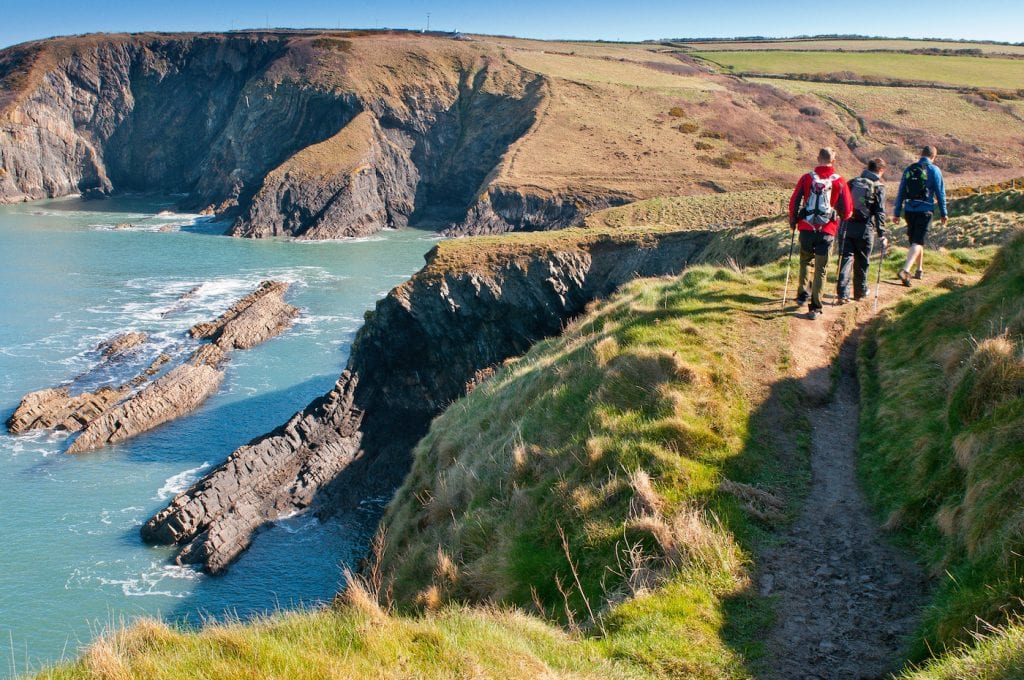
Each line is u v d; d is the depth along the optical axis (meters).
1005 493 7.14
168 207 164.25
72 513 38.34
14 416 47.81
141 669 5.70
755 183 119.69
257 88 169.75
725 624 7.50
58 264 94.81
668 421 11.02
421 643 6.43
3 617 30.16
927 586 7.61
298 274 93.69
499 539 11.38
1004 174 109.12
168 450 45.66
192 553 34.94
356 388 54.16
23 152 169.12
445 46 183.00
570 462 11.79
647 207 102.81
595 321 20.03
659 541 8.80
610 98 156.50
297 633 6.53
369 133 150.25
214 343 63.56
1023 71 176.38
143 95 193.88
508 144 146.62
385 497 43.97
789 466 10.52
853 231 15.93
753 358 13.27
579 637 7.63
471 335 61.22
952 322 12.76
